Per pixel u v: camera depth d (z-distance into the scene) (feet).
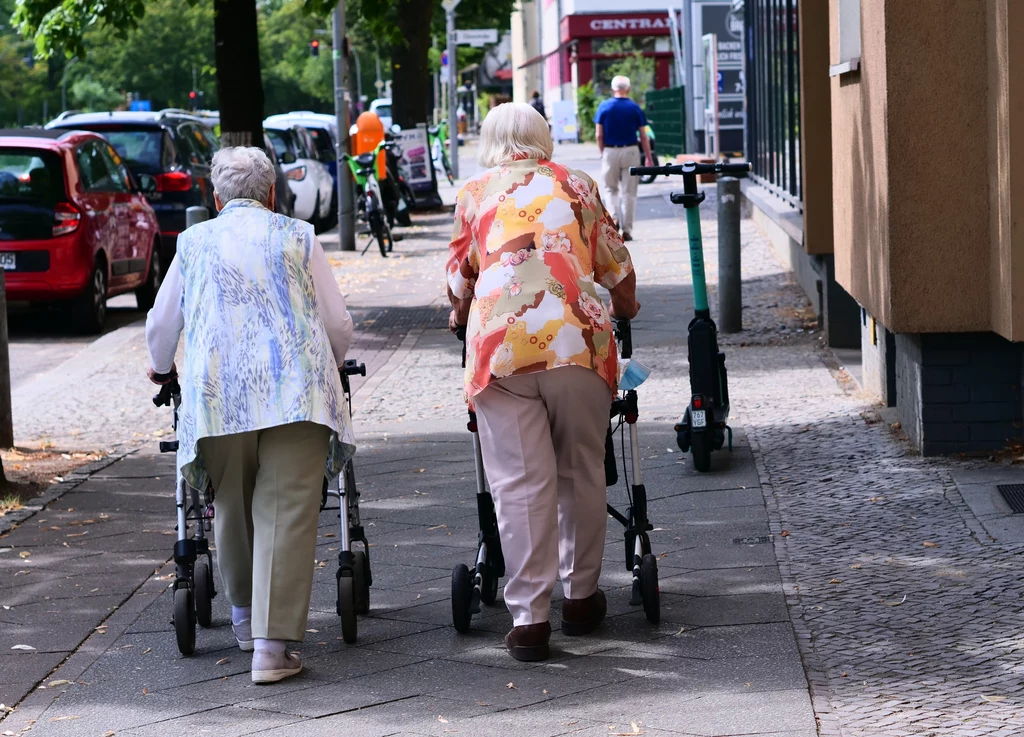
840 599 21.68
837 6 35.70
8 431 36.37
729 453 31.63
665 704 17.94
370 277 71.15
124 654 21.15
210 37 333.21
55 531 28.40
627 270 20.88
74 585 24.77
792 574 23.13
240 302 19.58
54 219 56.95
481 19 180.65
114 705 19.04
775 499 27.78
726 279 47.55
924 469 28.76
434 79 260.42
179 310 20.21
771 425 33.96
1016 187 26.48
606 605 21.31
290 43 382.22
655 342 47.67
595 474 20.48
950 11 27.94
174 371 21.25
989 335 29.19
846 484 28.30
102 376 47.24
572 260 19.72
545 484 19.80
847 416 34.06
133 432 38.83
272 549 19.51
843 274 35.78
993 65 27.45
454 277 20.67
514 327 19.42
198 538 22.04
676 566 24.06
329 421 19.42
